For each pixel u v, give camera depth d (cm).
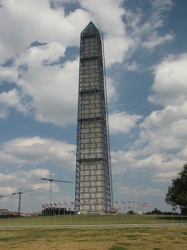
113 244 4212
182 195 10262
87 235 5275
